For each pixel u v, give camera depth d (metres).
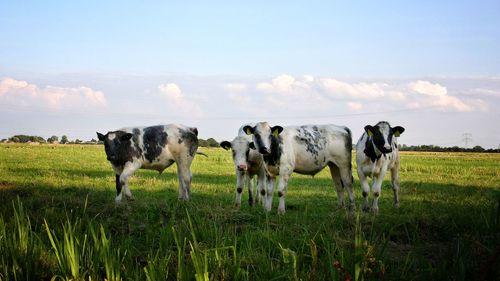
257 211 11.31
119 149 13.49
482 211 9.75
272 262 6.98
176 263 7.02
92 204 10.88
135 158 13.69
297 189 17.91
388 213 11.27
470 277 6.59
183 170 14.36
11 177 19.66
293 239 7.88
